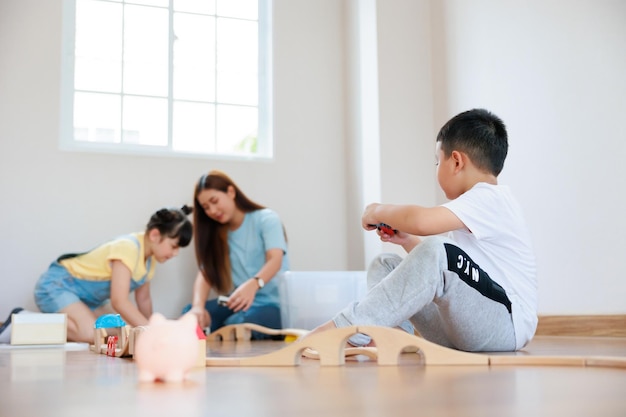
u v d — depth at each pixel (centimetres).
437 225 149
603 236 233
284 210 354
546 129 260
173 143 351
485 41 298
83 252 321
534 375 102
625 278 224
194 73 356
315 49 367
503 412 64
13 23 327
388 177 328
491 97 293
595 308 237
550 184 258
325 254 357
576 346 185
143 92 348
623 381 93
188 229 296
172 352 98
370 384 91
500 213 156
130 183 334
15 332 229
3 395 84
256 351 197
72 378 109
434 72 339
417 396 77
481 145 165
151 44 351
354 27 358
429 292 138
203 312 304
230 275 316
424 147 336
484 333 151
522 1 274
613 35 230
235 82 362
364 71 346
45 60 329
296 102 361
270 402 74
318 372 111
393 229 169
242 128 362
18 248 317
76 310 283
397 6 339
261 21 368
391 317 138
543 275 262
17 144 322
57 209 324
